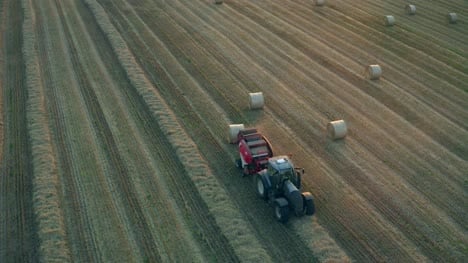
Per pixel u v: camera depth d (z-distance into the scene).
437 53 31.89
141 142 22.06
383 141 22.22
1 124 23.59
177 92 26.80
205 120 23.98
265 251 15.59
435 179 19.39
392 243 15.95
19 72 29.22
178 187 18.91
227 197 18.25
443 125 23.56
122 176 19.56
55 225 16.66
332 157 20.95
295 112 24.77
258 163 18.66
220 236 16.33
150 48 32.50
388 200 18.09
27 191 18.73
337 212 17.44
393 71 29.38
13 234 16.52
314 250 15.51
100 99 25.94
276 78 28.48
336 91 26.95
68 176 19.55
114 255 15.51
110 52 31.86
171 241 16.11
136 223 16.92
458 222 16.94
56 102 25.59
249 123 23.70
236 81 28.11
